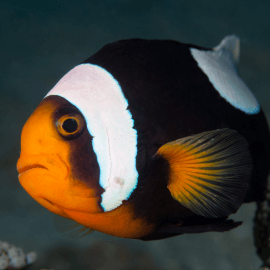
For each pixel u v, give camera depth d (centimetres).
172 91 25
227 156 25
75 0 146
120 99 25
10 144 72
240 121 26
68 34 115
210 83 26
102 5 139
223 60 27
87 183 25
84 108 24
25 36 114
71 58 101
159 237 27
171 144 25
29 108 82
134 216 25
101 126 25
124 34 114
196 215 26
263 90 83
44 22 124
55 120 24
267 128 27
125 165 25
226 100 26
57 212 25
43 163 24
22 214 61
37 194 25
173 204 26
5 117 78
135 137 25
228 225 26
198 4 137
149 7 135
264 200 29
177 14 129
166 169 25
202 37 111
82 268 49
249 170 25
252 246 51
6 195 64
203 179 25
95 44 108
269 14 126
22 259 29
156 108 25
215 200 25
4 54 103
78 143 24
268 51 100
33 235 55
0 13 130
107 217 25
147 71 25
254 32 114
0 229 57
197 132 25
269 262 30
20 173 25
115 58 25
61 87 25
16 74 94
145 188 25
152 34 114
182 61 26
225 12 129
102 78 25
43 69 96
